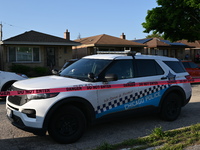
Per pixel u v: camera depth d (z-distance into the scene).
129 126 5.43
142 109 5.23
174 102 5.86
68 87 4.25
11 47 18.66
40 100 4.02
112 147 3.91
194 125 5.08
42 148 4.11
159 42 28.64
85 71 5.01
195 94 9.88
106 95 4.66
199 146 4.02
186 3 16.83
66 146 4.20
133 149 3.85
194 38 20.47
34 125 4.01
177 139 4.26
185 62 13.73
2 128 5.20
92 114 4.50
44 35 20.81
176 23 18.12
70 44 20.55
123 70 5.08
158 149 3.85
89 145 4.25
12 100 4.41
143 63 5.47
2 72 8.32
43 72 18.97
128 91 4.96
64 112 4.19
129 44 24.19
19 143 4.35
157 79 5.50
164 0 18.20
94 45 22.55
